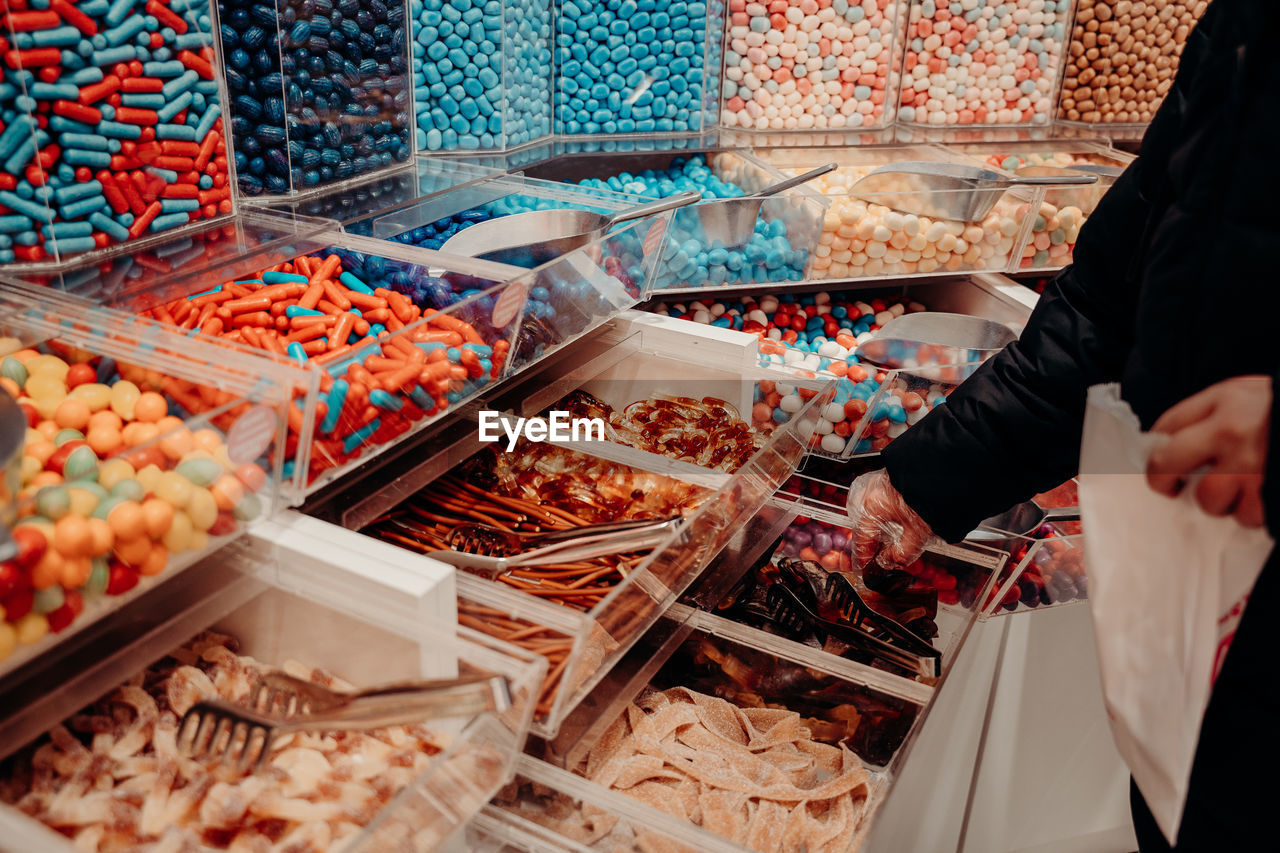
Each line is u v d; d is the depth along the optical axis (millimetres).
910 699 1220
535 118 1983
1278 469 707
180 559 894
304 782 874
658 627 1273
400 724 839
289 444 947
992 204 1933
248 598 995
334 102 1532
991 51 2330
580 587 1148
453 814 850
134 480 839
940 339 1889
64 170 1119
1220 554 746
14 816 722
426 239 1534
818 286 2023
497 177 1766
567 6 1942
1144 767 801
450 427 1269
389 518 1252
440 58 1746
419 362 1073
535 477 1381
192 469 864
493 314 1196
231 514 921
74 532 772
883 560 1413
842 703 1242
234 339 1112
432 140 1813
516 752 907
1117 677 810
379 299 1273
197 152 1288
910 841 1386
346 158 1587
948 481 1261
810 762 1168
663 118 2123
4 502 726
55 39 1058
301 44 1429
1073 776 1710
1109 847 1827
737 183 2145
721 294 2115
